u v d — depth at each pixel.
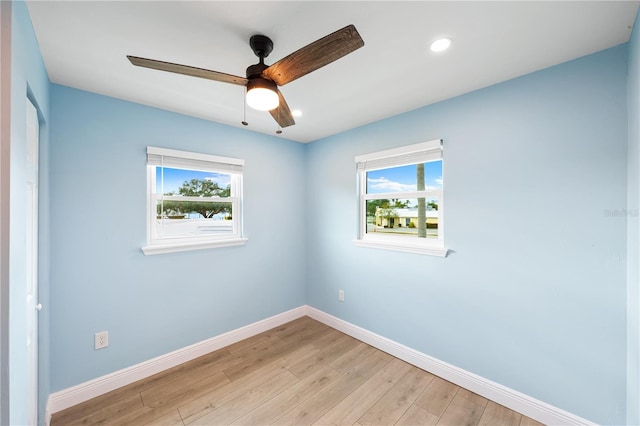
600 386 1.54
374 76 1.80
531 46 1.49
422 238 2.43
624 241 1.46
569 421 1.63
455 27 1.33
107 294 2.06
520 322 1.82
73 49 1.48
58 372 1.85
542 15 1.24
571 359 1.63
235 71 1.75
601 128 1.53
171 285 2.38
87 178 1.98
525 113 1.79
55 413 1.81
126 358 2.14
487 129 1.96
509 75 1.80
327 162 3.21
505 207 1.88
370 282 2.76
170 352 2.37
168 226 2.43
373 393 2.00
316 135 3.17
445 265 2.18
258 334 2.99
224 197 2.82
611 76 1.49
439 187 2.34
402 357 2.46
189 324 2.49
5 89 0.89
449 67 1.70
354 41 1.06
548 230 1.71
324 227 3.26
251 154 2.97
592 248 1.56
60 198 1.87
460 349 2.10
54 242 1.84
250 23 1.29
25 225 1.09
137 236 2.21
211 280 2.64
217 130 2.69
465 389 2.05
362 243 2.80
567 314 1.64
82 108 1.96
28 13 1.18
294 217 3.39
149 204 2.31
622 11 1.21
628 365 1.44
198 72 1.26
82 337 1.95
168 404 1.89
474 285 2.02
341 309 3.07
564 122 1.65
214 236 2.74
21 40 1.06
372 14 1.24
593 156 1.55
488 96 1.95
